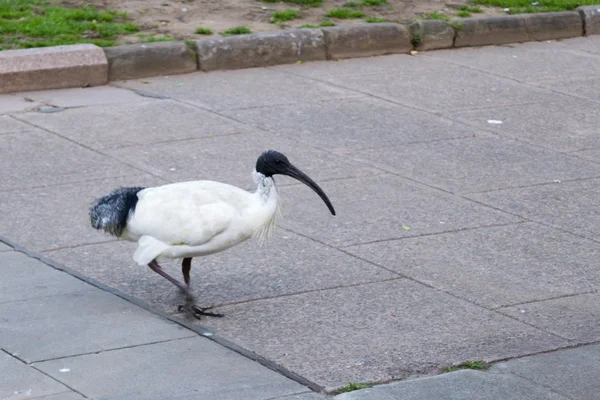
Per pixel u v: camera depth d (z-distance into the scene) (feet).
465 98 43.55
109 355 21.31
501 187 33.30
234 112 40.01
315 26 50.47
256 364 21.21
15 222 28.73
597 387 20.79
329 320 23.59
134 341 22.04
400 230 29.37
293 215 30.22
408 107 41.81
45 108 39.50
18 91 41.50
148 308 23.84
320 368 21.15
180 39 46.93
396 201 31.63
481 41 52.90
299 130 38.17
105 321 22.98
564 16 55.31
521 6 57.06
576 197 32.65
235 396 19.70
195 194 23.12
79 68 42.57
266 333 22.81
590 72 48.75
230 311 23.93
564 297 25.30
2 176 32.19
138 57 44.14
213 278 25.85
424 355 21.91
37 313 23.20
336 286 25.55
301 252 27.61
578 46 53.78
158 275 25.91
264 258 27.17
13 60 41.27
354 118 39.93
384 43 50.16
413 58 49.90
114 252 27.20
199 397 19.58
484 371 21.30
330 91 43.60
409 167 34.78
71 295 24.34
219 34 48.14
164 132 37.24
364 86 44.57
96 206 23.57
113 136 36.55
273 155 23.39
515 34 53.78
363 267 26.76
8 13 48.52
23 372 20.42
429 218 30.37
